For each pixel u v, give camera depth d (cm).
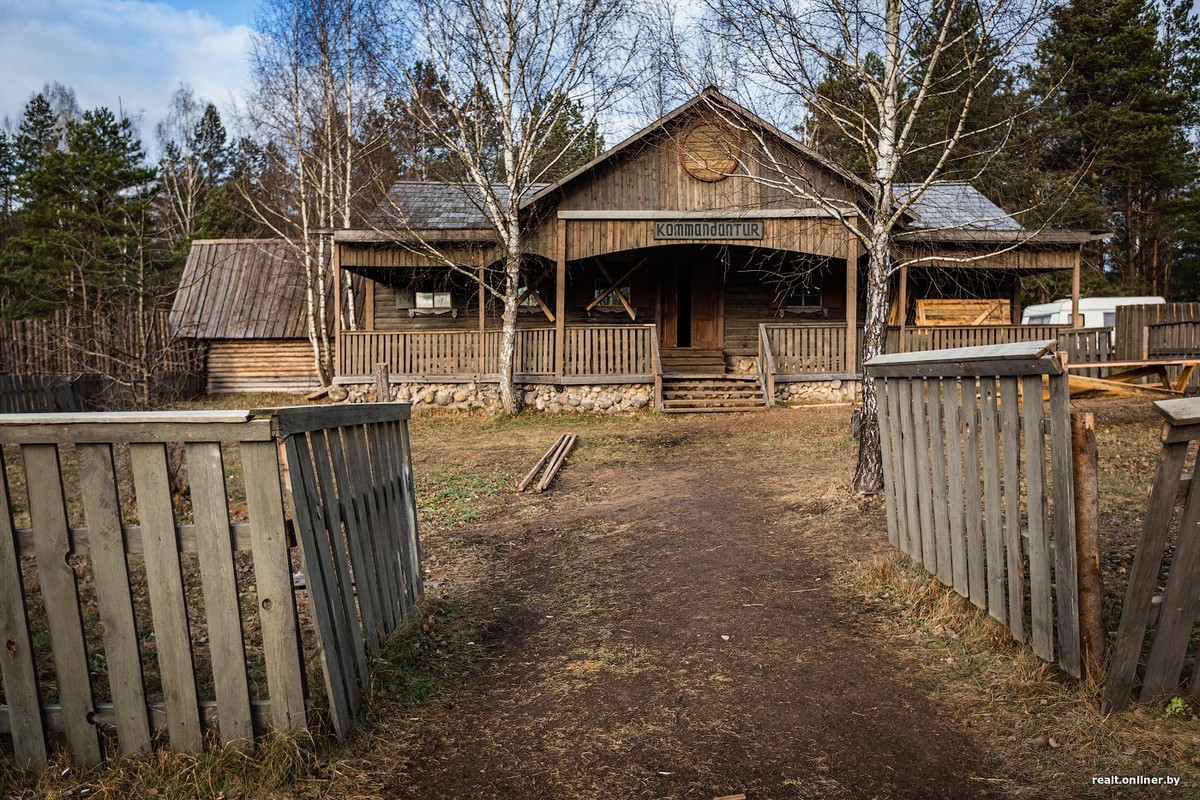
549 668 436
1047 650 368
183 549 313
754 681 409
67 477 974
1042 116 899
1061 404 341
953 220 1725
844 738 348
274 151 2539
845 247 1681
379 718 365
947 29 789
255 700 326
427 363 1770
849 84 851
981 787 305
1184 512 319
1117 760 308
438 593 573
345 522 384
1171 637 334
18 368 1850
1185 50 2544
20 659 314
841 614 499
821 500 777
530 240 1716
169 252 3161
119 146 3384
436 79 1616
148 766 311
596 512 846
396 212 1823
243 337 2417
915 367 493
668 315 2017
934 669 410
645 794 309
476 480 1061
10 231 3750
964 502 449
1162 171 2803
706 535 711
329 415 365
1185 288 3462
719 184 1689
